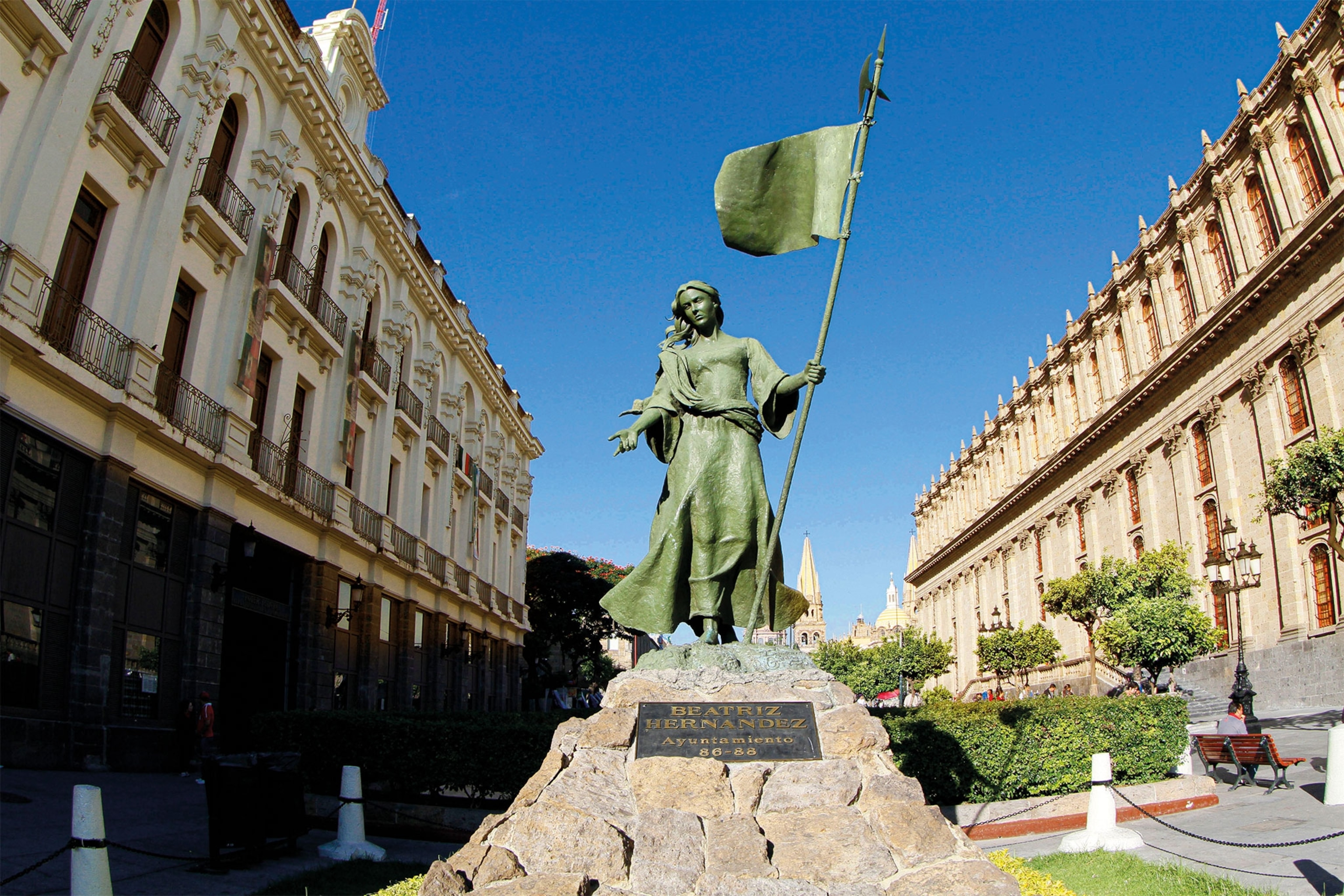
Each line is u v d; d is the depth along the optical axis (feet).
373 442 84.12
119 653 46.91
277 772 26.55
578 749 17.33
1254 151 105.60
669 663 19.94
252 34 60.44
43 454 42.14
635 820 15.58
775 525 21.35
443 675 101.19
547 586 168.04
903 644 165.99
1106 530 143.33
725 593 21.97
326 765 33.81
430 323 101.19
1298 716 78.28
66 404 43.16
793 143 22.26
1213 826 32.42
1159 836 31.19
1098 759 30.09
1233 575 65.16
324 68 73.26
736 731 17.69
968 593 212.23
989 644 124.98
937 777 33.81
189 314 55.83
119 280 48.75
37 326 41.22
